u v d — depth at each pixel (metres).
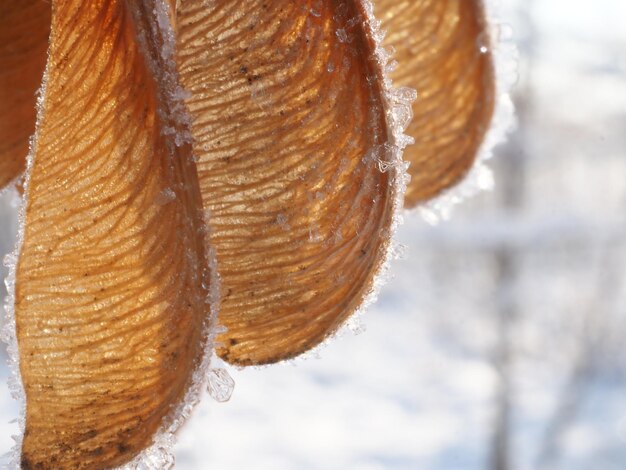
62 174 0.07
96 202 0.07
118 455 0.07
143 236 0.07
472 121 0.09
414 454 0.57
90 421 0.07
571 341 0.61
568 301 0.61
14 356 0.07
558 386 0.59
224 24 0.07
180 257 0.07
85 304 0.07
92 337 0.07
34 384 0.07
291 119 0.07
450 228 0.53
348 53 0.07
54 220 0.07
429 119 0.09
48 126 0.07
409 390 0.67
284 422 0.62
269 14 0.07
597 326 0.60
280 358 0.07
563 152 0.61
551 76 0.57
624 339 0.60
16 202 0.09
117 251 0.07
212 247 0.07
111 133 0.07
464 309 0.70
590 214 0.56
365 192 0.07
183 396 0.07
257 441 0.59
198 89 0.07
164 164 0.06
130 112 0.07
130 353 0.07
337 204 0.07
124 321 0.07
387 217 0.07
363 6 0.07
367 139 0.07
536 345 0.61
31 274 0.07
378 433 0.60
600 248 0.58
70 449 0.07
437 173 0.09
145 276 0.07
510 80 0.09
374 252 0.07
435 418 0.61
